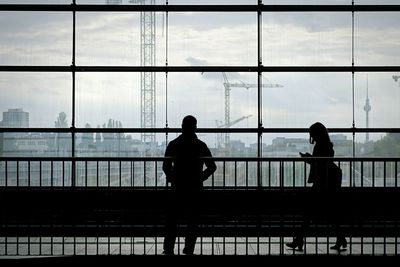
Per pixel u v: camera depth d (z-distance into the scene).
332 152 7.75
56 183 12.54
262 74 12.44
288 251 7.58
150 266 6.77
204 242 8.31
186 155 7.29
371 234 6.84
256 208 6.76
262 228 6.80
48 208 6.71
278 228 6.83
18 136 12.46
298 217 6.94
